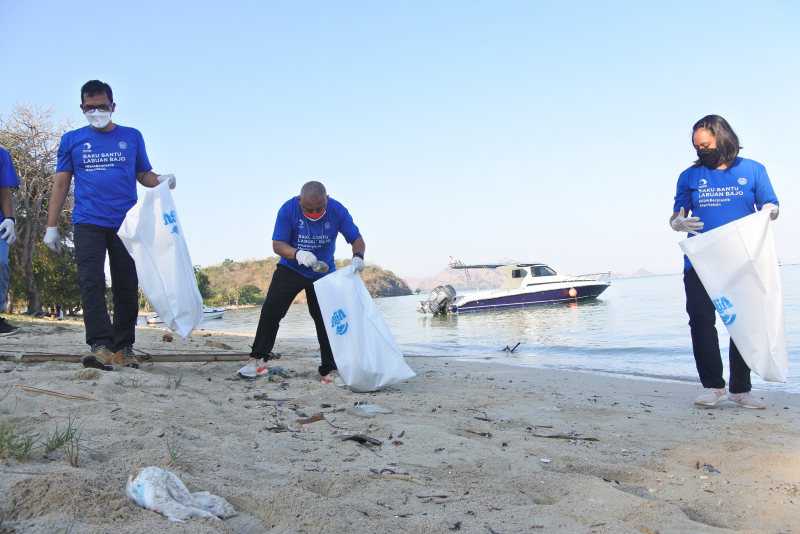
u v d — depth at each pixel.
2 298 5.17
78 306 36.59
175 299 4.87
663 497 2.67
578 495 2.54
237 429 3.33
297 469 2.65
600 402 4.98
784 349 4.42
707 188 4.73
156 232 4.89
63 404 3.33
